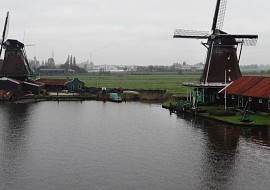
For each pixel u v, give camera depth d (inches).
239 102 2180.1
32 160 1186.6
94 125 1881.2
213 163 1131.9
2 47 3550.7
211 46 2559.1
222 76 2539.4
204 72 2628.0
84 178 1003.9
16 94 3235.7
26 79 3688.5
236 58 2586.1
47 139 1513.3
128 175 1029.2
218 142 1418.6
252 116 1939.0
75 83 3964.1
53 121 2007.9
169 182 967.0
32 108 2642.7
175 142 1445.6
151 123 1943.9
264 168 1070.4
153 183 960.9
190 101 2620.6
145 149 1336.1
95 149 1342.3
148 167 1104.8
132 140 1498.5
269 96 1876.2
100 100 3390.7
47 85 4055.1
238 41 2568.9
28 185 948.0
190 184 949.2
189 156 1222.9
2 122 1948.8
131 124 1915.6
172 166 1112.2
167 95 3447.3
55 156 1238.9
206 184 947.3
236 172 1039.0
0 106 2760.8
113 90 3757.4
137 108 2701.8
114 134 1631.4
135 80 6688.0
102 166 1118.4
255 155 1213.1
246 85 2197.3
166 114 2329.0
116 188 926.4
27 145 1400.1
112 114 2333.9
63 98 3403.1
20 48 3580.2
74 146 1389.0
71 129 1756.9
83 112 2436.0
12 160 1185.4
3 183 962.7
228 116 1998.0
